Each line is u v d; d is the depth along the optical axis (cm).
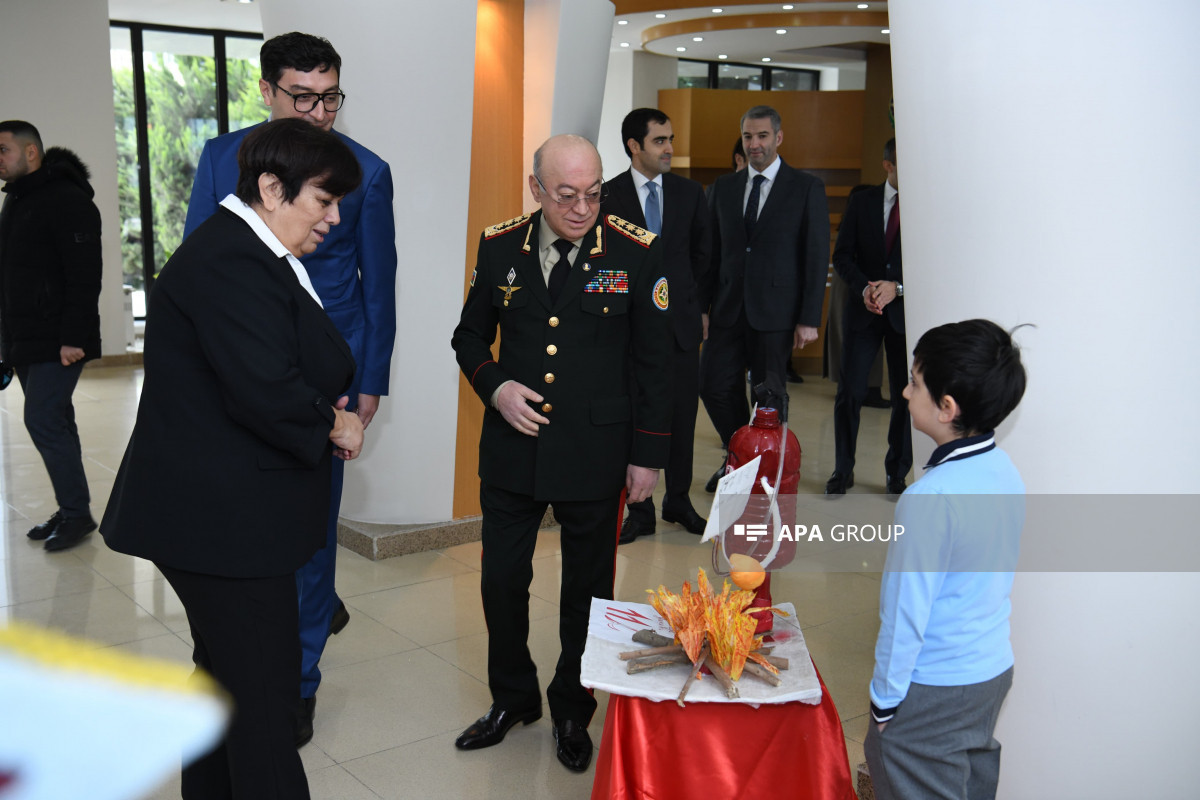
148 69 1051
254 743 177
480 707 276
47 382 395
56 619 330
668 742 173
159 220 1088
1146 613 178
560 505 237
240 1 916
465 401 409
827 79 1474
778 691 169
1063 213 173
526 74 397
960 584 156
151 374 173
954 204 187
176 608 342
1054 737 188
